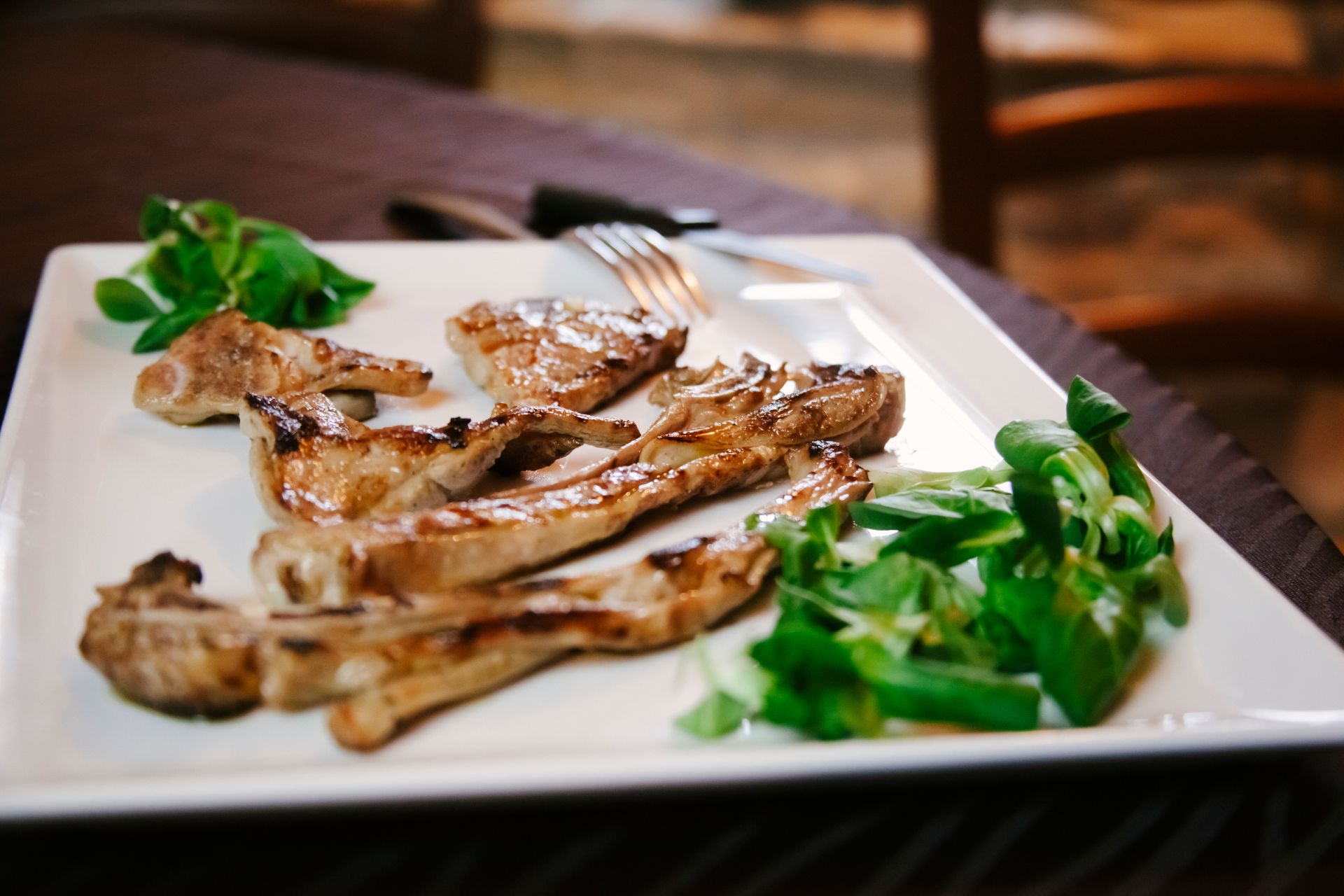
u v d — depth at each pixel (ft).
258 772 1.82
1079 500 2.05
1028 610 1.93
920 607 1.94
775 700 1.90
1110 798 1.89
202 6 4.22
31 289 2.55
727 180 2.98
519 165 2.99
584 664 1.97
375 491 2.10
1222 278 5.58
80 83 3.21
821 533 2.00
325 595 1.98
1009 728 1.89
